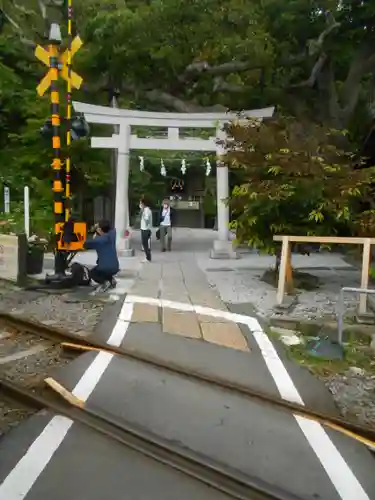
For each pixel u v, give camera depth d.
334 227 8.51
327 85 15.73
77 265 8.95
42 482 3.05
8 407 4.17
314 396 4.43
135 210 25.73
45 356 5.47
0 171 17.44
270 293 8.48
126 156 13.19
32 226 13.73
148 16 13.75
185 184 27.28
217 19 14.33
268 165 8.36
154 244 16.20
